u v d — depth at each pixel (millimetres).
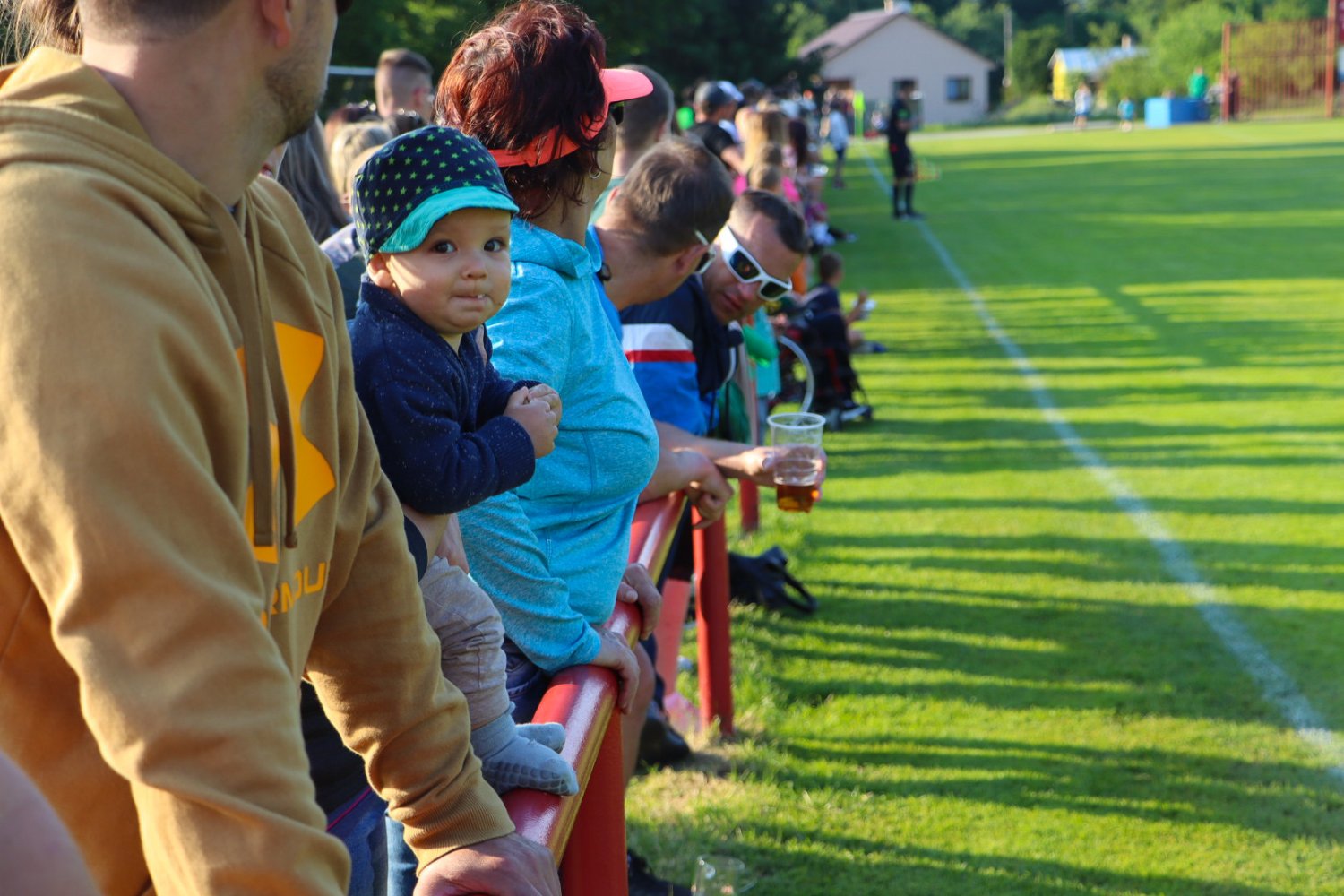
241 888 896
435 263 1519
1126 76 62031
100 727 880
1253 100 54188
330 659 1276
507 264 1583
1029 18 98562
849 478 7160
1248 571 5527
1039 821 3541
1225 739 4016
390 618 1271
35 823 677
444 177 1512
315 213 3186
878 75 76750
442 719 1303
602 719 1821
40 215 874
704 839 3420
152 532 875
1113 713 4211
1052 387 9250
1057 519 6328
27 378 855
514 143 1956
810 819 3553
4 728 974
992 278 14648
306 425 1141
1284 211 19797
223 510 915
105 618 875
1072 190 25188
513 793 1576
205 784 887
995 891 3207
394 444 1516
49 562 881
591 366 2061
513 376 1904
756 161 7293
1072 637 4867
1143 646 4762
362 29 12633
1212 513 6344
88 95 945
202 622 887
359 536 1228
